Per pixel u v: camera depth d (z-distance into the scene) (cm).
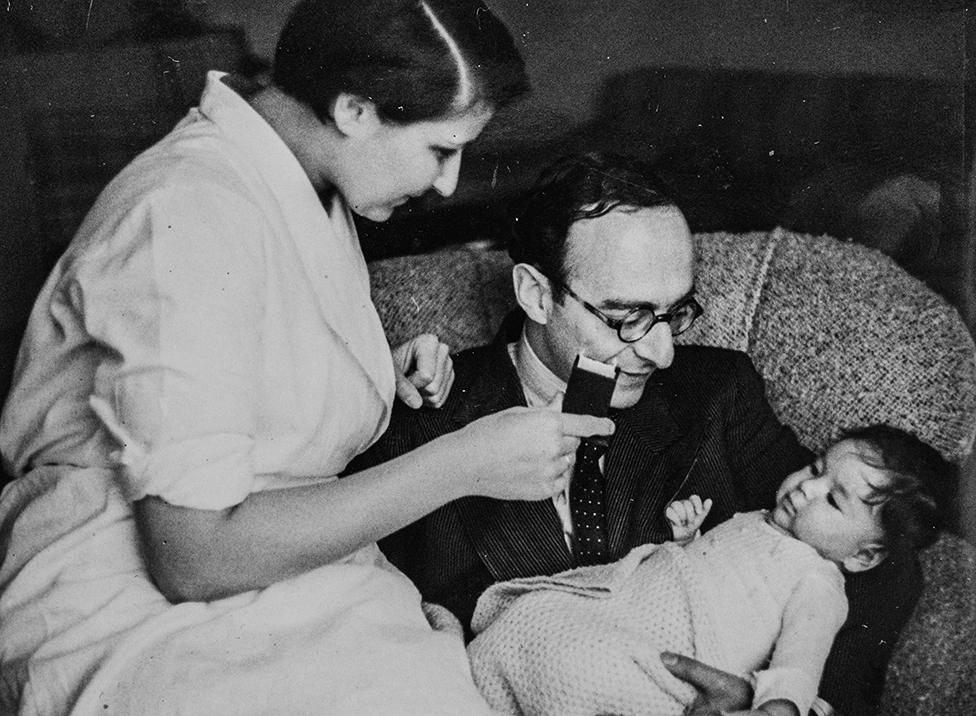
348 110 143
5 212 190
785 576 173
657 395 182
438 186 152
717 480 182
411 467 131
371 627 138
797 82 187
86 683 128
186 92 188
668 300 172
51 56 187
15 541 139
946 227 188
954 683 176
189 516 123
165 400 122
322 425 145
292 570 129
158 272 125
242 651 131
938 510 176
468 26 147
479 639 169
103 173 192
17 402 142
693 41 184
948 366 179
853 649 176
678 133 187
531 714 165
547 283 175
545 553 179
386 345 154
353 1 141
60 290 135
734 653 169
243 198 134
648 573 173
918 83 186
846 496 175
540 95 185
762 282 186
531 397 181
